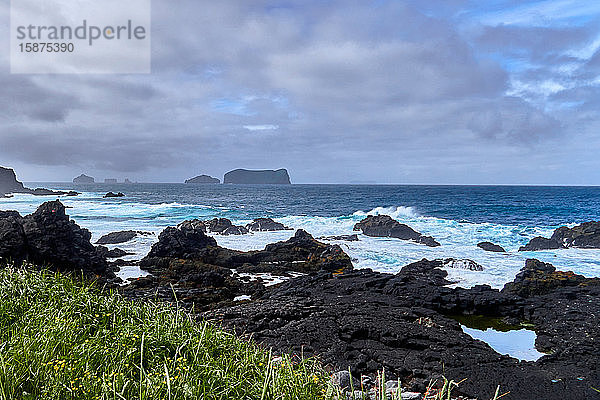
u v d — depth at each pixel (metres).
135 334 5.70
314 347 9.36
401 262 21.94
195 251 21.39
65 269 16.20
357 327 10.38
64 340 5.39
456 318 12.88
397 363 8.76
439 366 8.66
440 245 27.08
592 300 13.41
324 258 21.22
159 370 4.87
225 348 5.97
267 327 10.72
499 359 9.10
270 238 30.27
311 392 4.97
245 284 16.72
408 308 12.31
